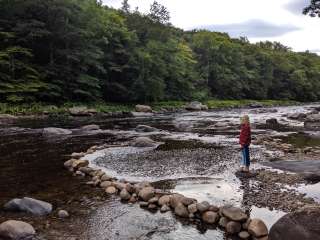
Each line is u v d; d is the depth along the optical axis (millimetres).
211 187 13156
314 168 15852
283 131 30875
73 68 56312
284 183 13609
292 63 136000
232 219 9438
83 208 11133
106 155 19469
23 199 10977
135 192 12289
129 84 64438
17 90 45531
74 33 52375
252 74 109625
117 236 9102
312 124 35844
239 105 83625
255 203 11328
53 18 52531
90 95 55062
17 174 15414
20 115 40375
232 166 16609
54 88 50500
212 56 96125
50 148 21750
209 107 73438
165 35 73375
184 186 13320
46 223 9898
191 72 83188
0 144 23031
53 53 54844
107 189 12805
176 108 63656
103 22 61500
